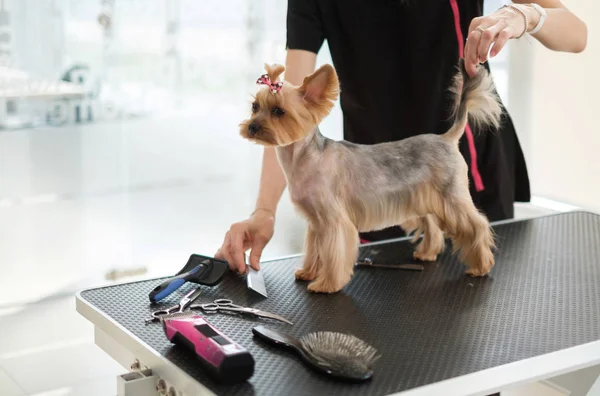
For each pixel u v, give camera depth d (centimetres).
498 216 196
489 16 145
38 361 278
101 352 287
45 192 480
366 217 144
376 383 102
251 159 557
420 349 114
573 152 313
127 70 528
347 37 186
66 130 520
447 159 147
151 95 539
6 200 465
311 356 107
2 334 299
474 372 105
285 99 132
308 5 182
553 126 321
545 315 128
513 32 143
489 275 150
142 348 115
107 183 504
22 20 488
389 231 198
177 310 130
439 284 145
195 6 532
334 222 139
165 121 547
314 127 136
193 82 547
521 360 109
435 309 132
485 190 195
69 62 508
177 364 108
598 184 305
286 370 106
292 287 144
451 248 168
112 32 515
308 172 138
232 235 154
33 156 512
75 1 500
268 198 161
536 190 334
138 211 465
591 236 176
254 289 139
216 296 139
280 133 132
